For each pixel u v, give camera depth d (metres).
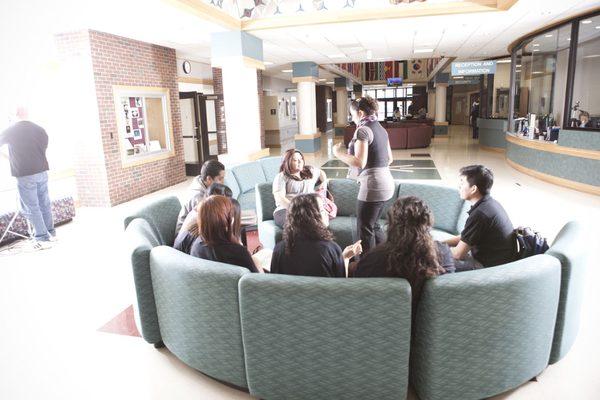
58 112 7.00
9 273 4.32
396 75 21.72
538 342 2.22
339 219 4.41
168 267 2.40
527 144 9.20
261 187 4.59
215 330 2.28
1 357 2.79
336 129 20.16
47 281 4.09
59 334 3.09
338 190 4.62
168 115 8.91
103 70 7.05
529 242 2.63
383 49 10.30
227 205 2.46
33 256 4.84
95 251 4.98
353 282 1.98
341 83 19.52
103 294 3.77
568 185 7.75
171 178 9.16
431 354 2.07
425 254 2.05
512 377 2.19
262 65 7.75
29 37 4.72
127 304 3.56
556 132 8.54
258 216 4.66
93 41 6.80
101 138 7.09
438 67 16.28
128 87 7.67
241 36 6.84
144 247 2.64
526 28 8.01
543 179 8.52
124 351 2.85
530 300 2.09
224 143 11.26
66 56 6.86
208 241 2.43
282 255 2.35
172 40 7.86
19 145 5.00
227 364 2.32
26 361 2.75
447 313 1.99
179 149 9.41
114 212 6.95
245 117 7.25
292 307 2.03
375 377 2.07
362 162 3.26
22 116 5.09
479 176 2.71
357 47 9.65
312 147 12.73
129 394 2.40
